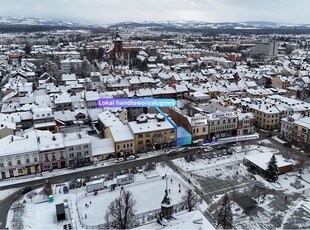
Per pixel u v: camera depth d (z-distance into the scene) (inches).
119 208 2950.3
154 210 3193.9
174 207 3216.0
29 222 3090.6
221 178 3993.6
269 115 5753.0
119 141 4576.8
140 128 4776.1
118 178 3754.9
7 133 4756.4
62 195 3602.4
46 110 5477.4
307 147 4926.2
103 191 3644.2
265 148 4948.3
